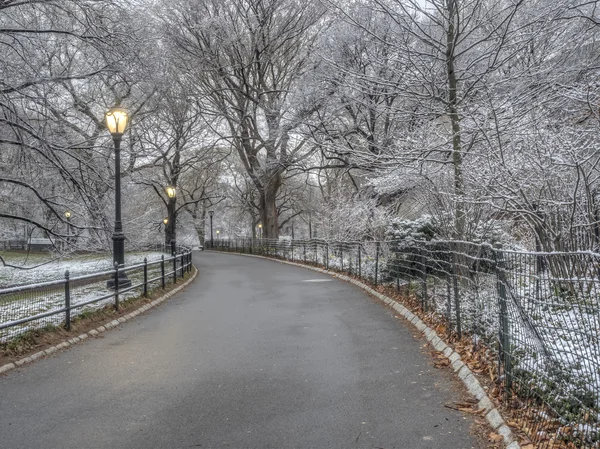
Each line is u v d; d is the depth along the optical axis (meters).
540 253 4.68
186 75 32.81
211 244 65.94
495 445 4.54
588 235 8.15
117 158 14.98
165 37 25.17
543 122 10.05
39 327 8.98
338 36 19.17
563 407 4.38
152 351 8.45
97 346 8.90
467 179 11.01
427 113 12.35
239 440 4.82
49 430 5.09
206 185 64.50
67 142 16.39
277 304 13.55
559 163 8.75
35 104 15.01
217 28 30.95
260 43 32.75
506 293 5.55
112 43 14.48
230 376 6.91
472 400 5.71
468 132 11.57
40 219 18.50
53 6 13.82
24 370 7.33
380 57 14.04
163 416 5.45
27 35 13.98
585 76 10.12
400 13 12.30
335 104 21.39
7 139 14.19
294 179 61.84
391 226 15.06
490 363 6.35
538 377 4.86
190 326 10.67
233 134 39.56
